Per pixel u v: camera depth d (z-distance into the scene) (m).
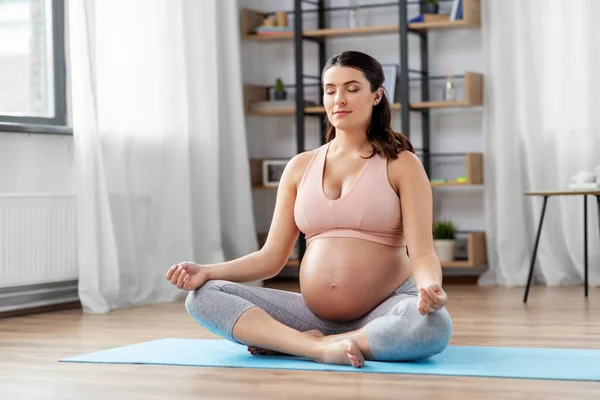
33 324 4.29
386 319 2.82
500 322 4.03
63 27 5.20
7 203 4.62
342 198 2.95
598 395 2.37
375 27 6.14
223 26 6.18
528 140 5.85
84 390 2.54
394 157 2.96
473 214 6.24
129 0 5.24
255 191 6.75
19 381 2.71
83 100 4.86
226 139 6.17
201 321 2.99
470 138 6.24
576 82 5.75
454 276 6.22
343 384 2.53
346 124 2.96
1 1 5.00
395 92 6.20
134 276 5.20
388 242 2.96
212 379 2.65
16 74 5.05
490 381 2.56
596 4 5.70
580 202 5.73
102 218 4.95
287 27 6.45
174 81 5.52
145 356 3.09
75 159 4.87
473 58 6.23
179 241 5.49
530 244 5.91
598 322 3.98
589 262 5.71
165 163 5.46
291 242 3.15
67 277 4.93
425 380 2.57
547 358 2.95
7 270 4.62
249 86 6.50
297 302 3.09
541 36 5.84
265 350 3.04
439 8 6.27
